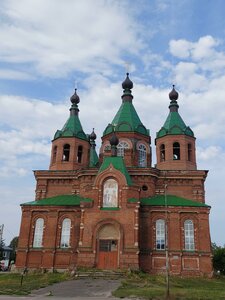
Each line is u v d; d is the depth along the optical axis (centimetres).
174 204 5175
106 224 4859
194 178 5734
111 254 4750
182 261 4906
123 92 6862
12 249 11850
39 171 6041
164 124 6481
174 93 6700
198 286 3781
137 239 4731
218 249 7800
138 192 5059
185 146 6112
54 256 5081
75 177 5941
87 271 4372
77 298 2655
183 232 5059
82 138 6475
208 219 5081
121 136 6191
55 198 5622
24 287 3344
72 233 5169
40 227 5325
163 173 5778
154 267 4900
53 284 3578
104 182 5097
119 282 3722
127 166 5838
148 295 2770
